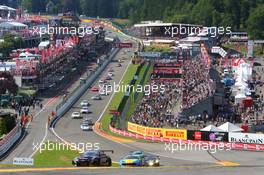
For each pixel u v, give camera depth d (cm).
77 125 19788
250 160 12625
